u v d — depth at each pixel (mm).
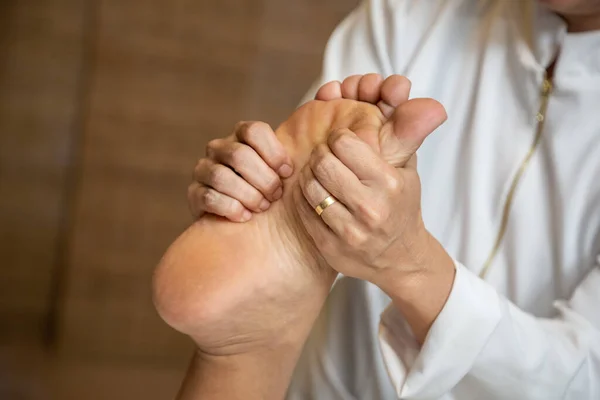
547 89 769
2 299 2033
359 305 848
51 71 1978
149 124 2023
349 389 859
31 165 2006
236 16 2018
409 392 632
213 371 667
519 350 621
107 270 2053
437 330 610
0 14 1935
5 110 1977
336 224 543
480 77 820
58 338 2053
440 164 824
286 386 699
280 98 2070
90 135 2012
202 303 603
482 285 625
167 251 636
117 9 1969
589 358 657
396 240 554
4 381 1856
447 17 859
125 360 2072
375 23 890
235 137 660
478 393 669
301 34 2061
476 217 782
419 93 833
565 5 704
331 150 539
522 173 768
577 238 728
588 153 734
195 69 2020
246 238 629
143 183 2045
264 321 634
